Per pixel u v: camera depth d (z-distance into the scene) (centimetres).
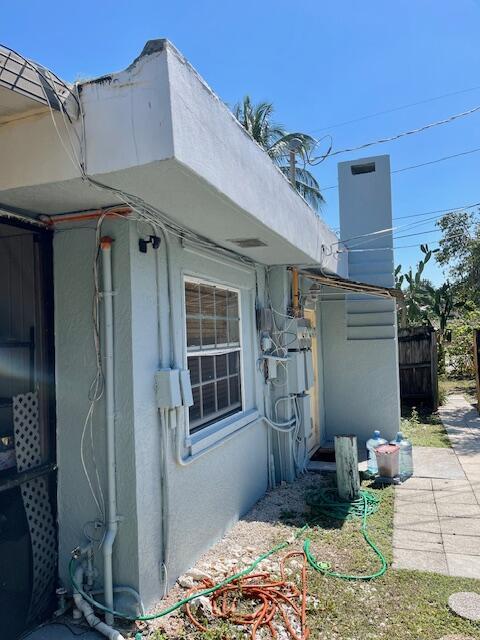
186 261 417
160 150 236
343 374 873
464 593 358
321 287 845
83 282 342
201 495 426
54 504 344
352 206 865
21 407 325
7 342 336
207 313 479
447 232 1788
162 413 361
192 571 382
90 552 331
